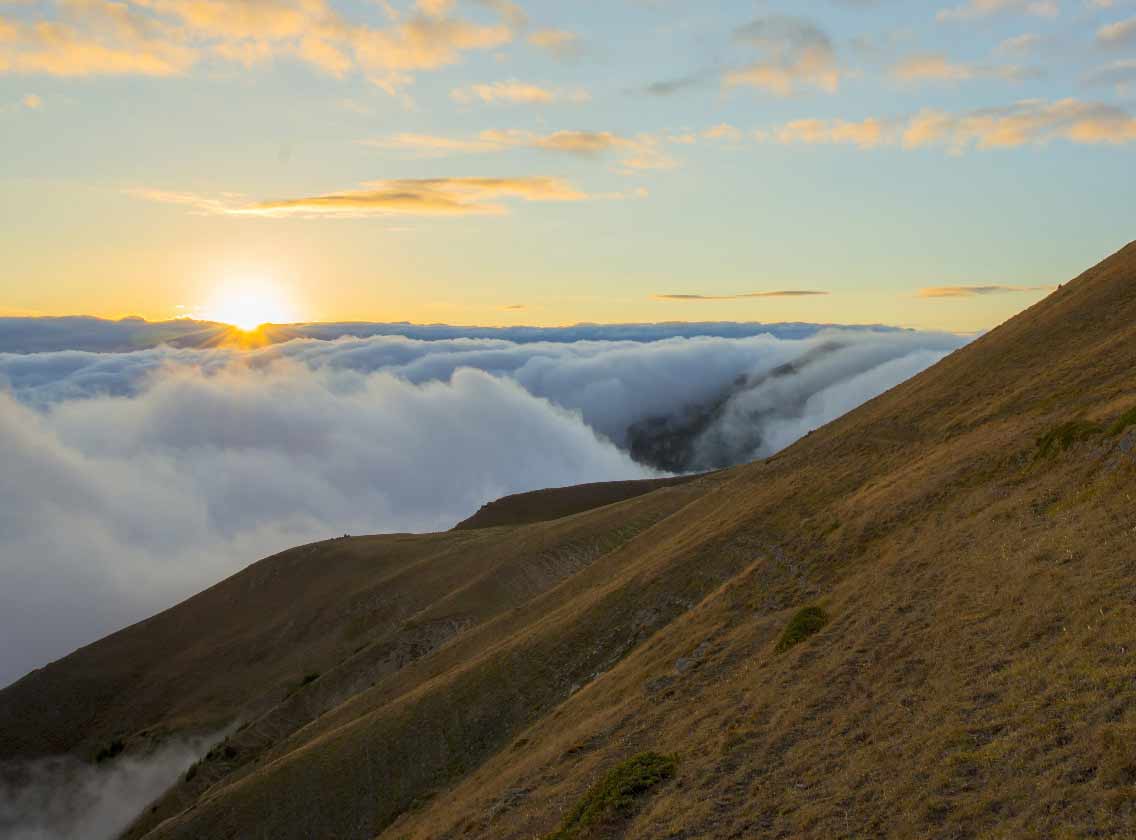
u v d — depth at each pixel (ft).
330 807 160.56
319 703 295.89
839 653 82.17
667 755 80.28
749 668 95.76
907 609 84.28
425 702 178.19
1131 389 113.29
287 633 455.22
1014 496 99.14
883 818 51.34
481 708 162.40
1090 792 43.96
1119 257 205.26
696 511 229.66
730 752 72.59
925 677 67.97
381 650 304.50
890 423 185.57
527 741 132.05
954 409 166.71
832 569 115.65
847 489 151.94
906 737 59.82
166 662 494.59
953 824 47.24
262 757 248.11
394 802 151.94
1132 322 153.69
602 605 170.71
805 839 53.01
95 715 456.45
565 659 160.15
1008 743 52.06
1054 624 64.18
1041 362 163.43
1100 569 67.97
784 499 168.66
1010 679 60.03
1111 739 46.62
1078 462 96.32
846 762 61.11
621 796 74.28
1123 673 52.39
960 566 87.71
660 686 108.58
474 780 132.67
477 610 305.53
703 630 120.67
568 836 73.31
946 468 124.57
